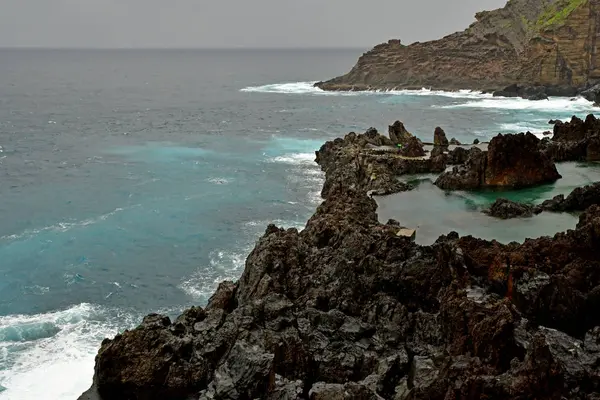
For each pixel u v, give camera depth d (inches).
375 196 1584.6
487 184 1647.4
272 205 1883.6
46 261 1477.6
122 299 1279.5
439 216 1360.7
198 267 1430.9
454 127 3304.6
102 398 829.8
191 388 821.9
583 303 834.8
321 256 1083.9
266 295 974.4
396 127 2341.3
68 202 1978.3
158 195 2031.3
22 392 925.2
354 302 945.5
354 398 660.1
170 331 888.9
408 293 946.7
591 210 1070.4
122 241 1605.6
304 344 824.9
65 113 4345.5
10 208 1918.1
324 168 2283.5
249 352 765.3
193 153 2746.1
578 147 1940.2
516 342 717.3
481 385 605.6
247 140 3105.3
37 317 1194.6
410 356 808.9
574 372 665.6
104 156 2719.0
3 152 2832.2
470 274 943.0
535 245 962.1
